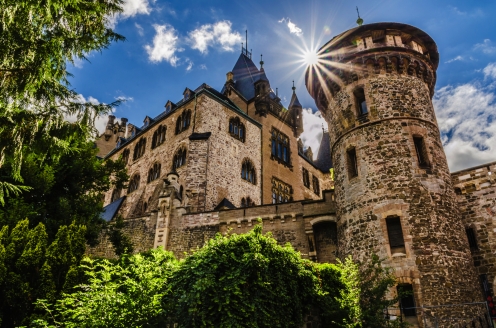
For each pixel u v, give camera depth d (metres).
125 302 11.15
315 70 23.80
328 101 23.03
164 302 12.38
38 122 10.21
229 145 36.84
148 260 13.87
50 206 20.33
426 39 22.11
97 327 10.62
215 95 38.16
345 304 13.98
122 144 47.66
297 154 47.12
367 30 21.70
